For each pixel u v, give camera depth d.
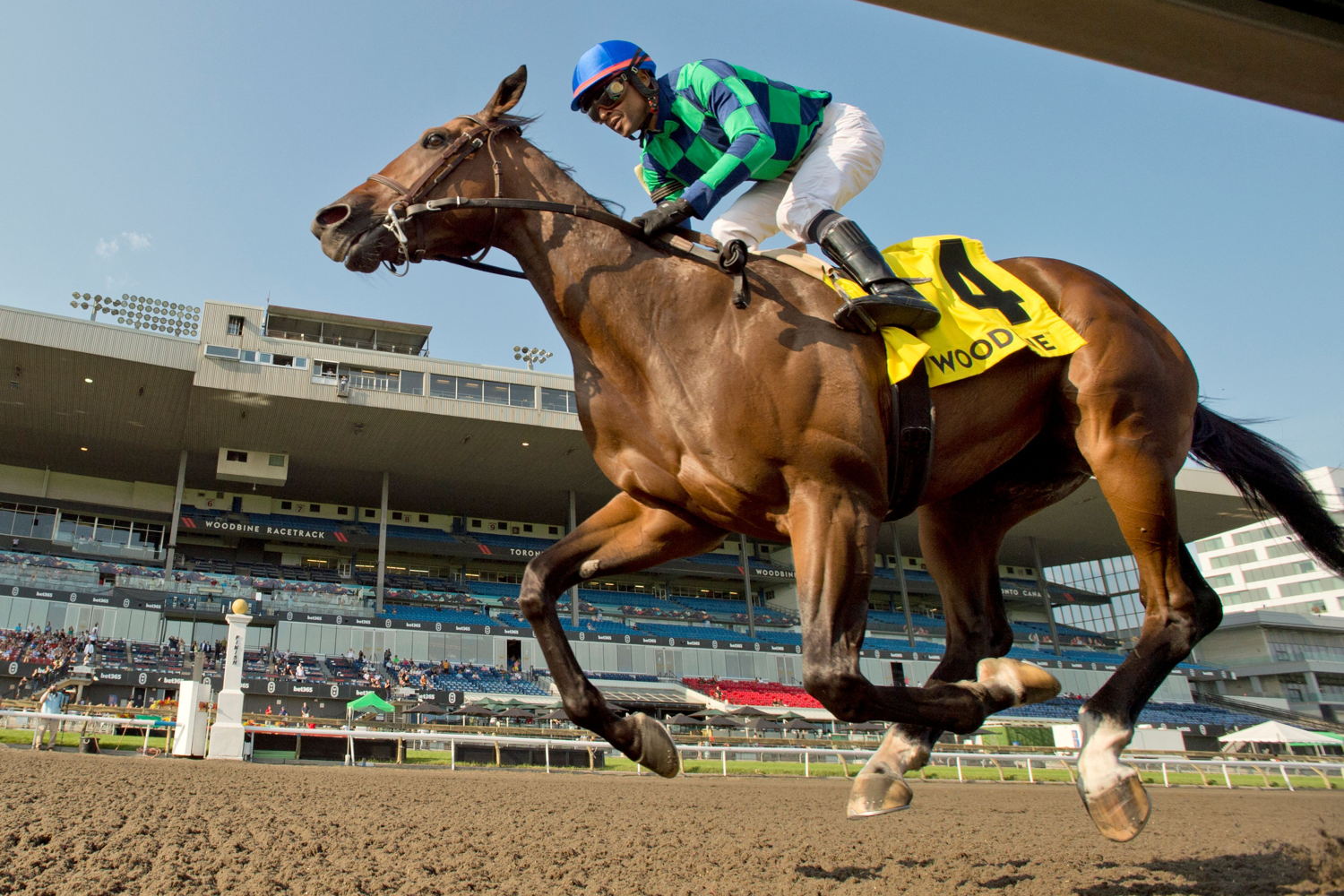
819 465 2.57
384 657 33.22
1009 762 22.97
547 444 35.12
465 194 3.06
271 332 39.12
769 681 38.16
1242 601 75.00
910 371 2.70
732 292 2.75
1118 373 2.95
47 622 29.39
